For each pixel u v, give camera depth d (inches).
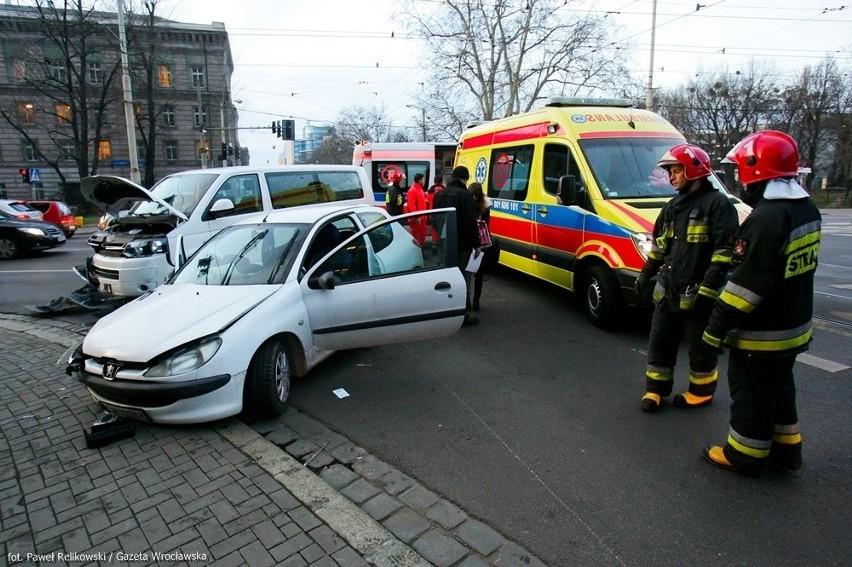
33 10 1306.6
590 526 111.3
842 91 1528.1
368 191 368.8
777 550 103.9
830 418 157.6
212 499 119.6
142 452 140.5
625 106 297.9
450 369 200.5
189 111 1907.0
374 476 130.3
